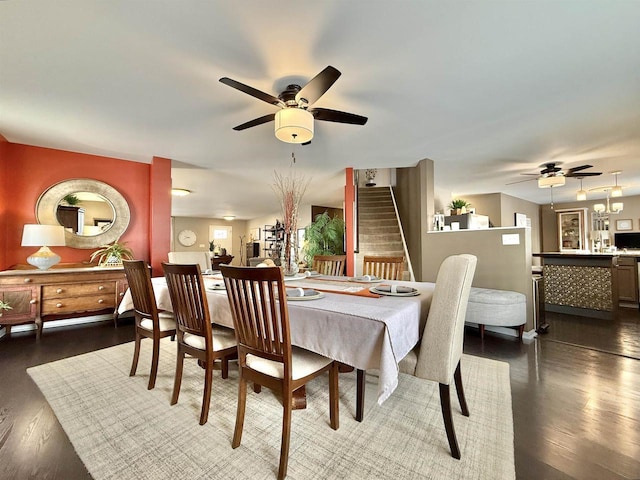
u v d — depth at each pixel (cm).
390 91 228
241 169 468
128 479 126
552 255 454
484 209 701
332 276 279
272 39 169
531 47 177
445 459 137
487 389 204
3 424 163
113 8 145
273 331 137
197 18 152
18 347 288
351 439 151
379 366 128
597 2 142
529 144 353
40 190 355
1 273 299
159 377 223
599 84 219
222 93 229
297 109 211
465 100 243
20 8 144
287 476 127
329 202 823
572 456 139
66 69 197
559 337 326
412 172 532
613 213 716
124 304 244
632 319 411
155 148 363
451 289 143
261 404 185
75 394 196
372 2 142
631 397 194
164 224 403
